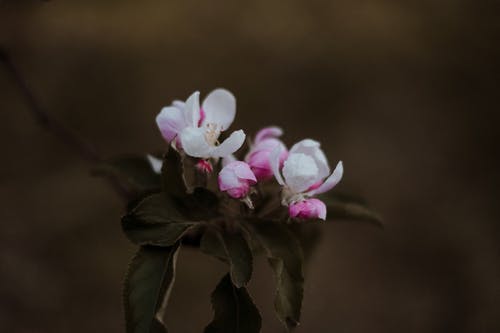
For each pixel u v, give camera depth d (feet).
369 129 4.33
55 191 3.82
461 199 4.15
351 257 3.88
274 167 2.01
